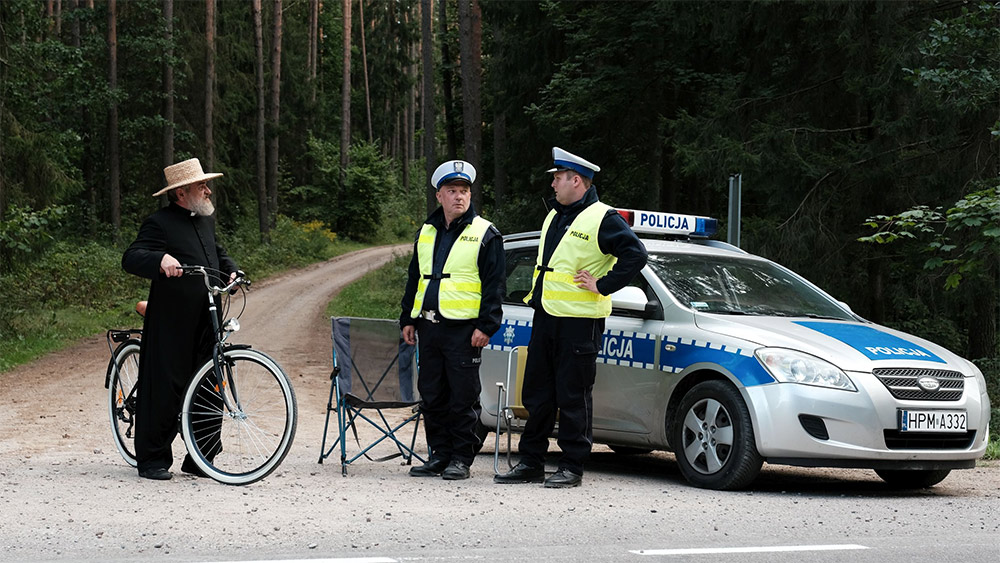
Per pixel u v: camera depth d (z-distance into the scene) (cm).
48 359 1777
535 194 2773
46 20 3161
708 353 675
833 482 741
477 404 689
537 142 2694
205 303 648
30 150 2522
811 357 646
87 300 2806
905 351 670
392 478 674
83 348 1988
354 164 6719
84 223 4116
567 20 2341
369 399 709
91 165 4400
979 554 467
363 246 6312
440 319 672
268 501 565
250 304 3142
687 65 2158
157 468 645
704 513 562
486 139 3941
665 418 702
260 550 444
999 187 1013
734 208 1069
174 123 4391
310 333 2384
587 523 523
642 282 742
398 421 1094
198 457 639
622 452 916
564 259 657
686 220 835
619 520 534
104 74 4266
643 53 2156
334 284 3941
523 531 497
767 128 1722
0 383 1401
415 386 729
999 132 1126
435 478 681
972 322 1673
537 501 590
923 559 454
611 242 645
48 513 518
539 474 679
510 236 860
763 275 786
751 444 644
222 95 5053
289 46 6350
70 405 1141
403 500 579
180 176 650
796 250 1694
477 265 671
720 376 674
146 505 546
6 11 2530
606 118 2342
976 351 1672
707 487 665
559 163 661
